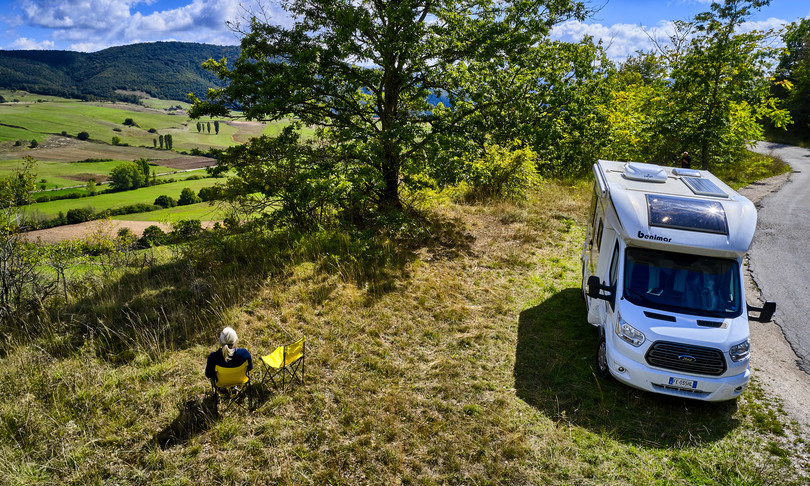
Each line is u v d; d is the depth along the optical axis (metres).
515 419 5.76
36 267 9.13
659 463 5.13
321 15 11.55
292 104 11.45
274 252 10.37
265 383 6.18
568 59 18.88
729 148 21.08
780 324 8.30
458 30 11.52
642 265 6.39
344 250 10.58
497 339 7.60
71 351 6.71
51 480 4.64
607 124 20.42
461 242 11.89
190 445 5.16
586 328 8.00
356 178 10.55
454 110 12.68
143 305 8.08
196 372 6.35
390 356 6.98
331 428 5.47
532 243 12.05
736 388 5.73
